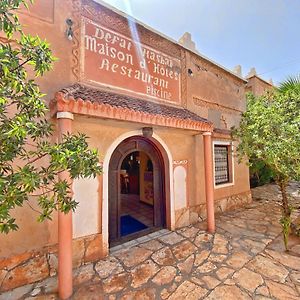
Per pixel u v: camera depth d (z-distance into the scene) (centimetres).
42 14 435
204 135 638
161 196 662
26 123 160
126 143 591
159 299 332
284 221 512
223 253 485
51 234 412
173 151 657
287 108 523
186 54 734
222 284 368
